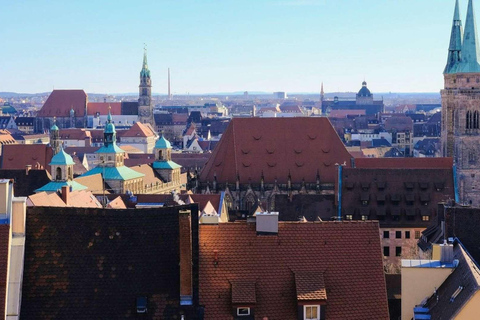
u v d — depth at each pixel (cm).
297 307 6406
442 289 6944
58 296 6141
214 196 18900
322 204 19300
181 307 6141
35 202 13362
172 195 17912
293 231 6812
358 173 18800
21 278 6094
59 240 6341
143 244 6397
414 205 18375
